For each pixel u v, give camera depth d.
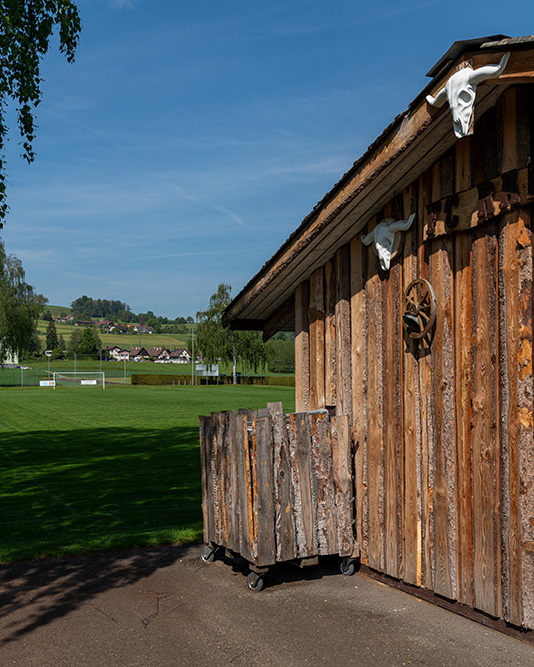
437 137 5.09
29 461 16.58
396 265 6.04
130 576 6.51
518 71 4.22
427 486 5.53
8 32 9.74
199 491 12.32
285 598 5.73
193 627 5.11
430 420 5.53
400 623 5.08
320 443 6.18
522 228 4.56
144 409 35.28
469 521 5.07
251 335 79.62
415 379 5.72
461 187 5.18
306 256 6.89
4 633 5.05
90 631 5.06
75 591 6.05
